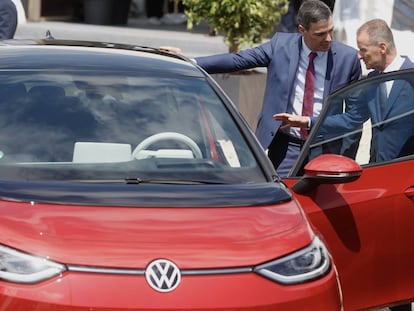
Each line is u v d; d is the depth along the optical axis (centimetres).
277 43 1513
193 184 1035
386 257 1188
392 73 1239
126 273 888
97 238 909
